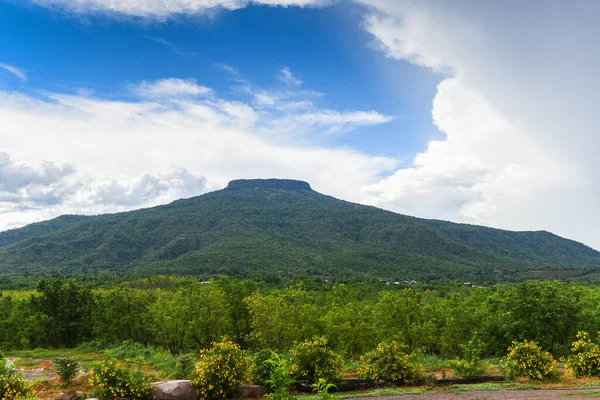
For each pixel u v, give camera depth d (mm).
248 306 34969
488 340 28094
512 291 28141
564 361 23000
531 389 14828
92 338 41312
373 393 14320
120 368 13062
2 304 45281
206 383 13508
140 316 39781
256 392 14102
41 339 39031
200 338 36844
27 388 12547
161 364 21344
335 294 44656
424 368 20875
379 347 16922
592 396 12867
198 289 37875
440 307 38375
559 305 24922
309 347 15656
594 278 125562
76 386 15023
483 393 14016
